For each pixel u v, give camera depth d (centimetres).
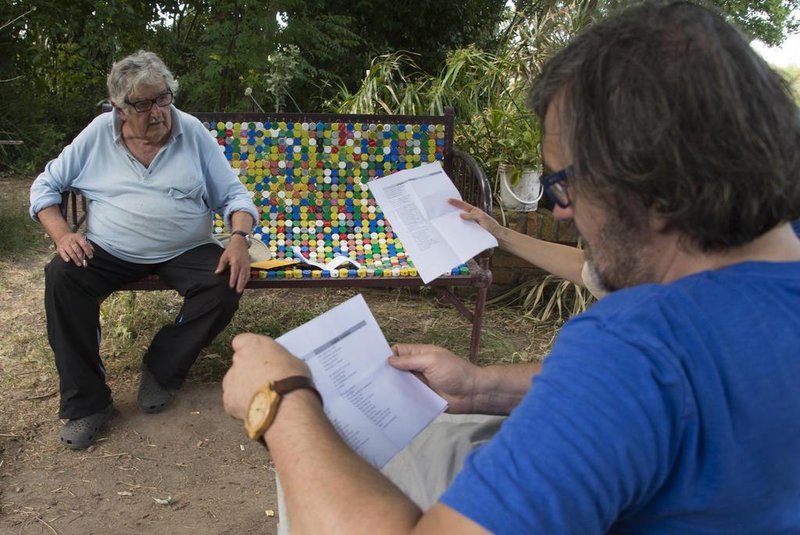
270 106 848
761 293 74
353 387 111
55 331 244
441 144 338
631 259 79
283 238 328
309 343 110
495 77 450
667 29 73
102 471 237
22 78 729
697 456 72
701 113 69
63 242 247
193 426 265
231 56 800
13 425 258
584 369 70
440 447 127
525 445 67
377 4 1001
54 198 256
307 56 903
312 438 83
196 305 263
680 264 79
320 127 332
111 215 259
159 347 267
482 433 132
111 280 261
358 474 80
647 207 75
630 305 74
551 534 65
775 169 71
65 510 217
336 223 335
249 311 361
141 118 251
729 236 74
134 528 212
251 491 233
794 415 73
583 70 76
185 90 842
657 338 70
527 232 382
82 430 247
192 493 230
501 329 367
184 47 898
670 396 69
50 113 757
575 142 76
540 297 389
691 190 71
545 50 440
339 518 75
